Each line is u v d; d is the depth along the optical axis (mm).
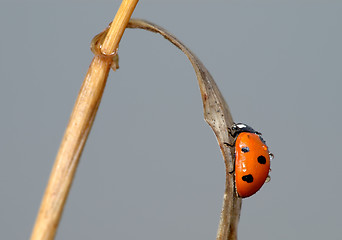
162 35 111
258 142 122
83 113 106
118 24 107
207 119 110
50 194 105
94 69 107
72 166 105
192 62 110
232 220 110
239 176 120
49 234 104
